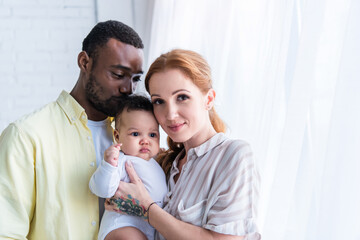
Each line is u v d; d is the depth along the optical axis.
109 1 2.97
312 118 1.27
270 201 1.28
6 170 1.16
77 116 1.26
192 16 2.33
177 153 1.32
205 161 1.13
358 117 1.08
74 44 2.93
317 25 1.23
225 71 1.88
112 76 1.25
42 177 1.18
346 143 1.09
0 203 1.14
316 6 1.24
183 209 1.10
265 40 1.62
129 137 1.23
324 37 1.25
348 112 1.09
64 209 1.18
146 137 1.23
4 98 2.85
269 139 1.42
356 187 1.08
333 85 1.23
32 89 2.89
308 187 1.24
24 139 1.18
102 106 1.28
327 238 1.11
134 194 1.13
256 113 1.62
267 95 1.50
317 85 1.26
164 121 1.13
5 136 1.20
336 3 1.23
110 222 1.16
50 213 1.18
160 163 1.35
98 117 1.34
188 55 1.12
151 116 1.24
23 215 1.16
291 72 1.45
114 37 1.25
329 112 1.24
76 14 2.92
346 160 1.09
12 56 2.85
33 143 1.19
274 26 1.49
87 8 2.94
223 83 1.87
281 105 1.42
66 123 1.26
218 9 1.98
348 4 1.20
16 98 2.87
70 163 1.22
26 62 2.87
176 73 1.09
